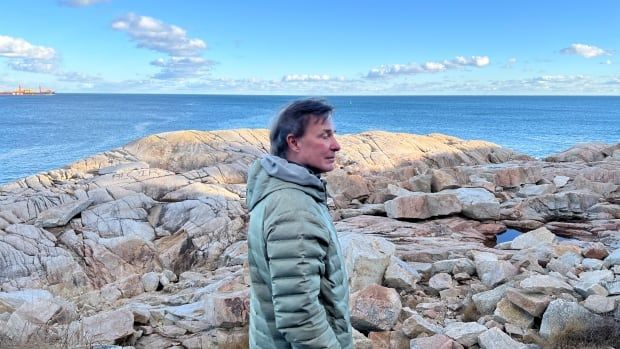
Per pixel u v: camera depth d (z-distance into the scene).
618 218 15.24
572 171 21.84
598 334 6.23
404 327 6.74
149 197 19.55
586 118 164.25
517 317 6.98
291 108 2.98
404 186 19.31
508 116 176.50
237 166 24.36
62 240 16.62
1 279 14.78
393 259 9.06
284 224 2.70
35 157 63.38
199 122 133.38
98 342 6.94
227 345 6.91
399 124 130.12
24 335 7.08
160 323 7.96
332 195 18.03
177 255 16.06
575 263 9.33
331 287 2.91
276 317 2.71
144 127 114.25
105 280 15.10
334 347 2.74
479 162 30.42
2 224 17.61
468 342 6.46
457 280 9.14
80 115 164.38
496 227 14.55
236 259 14.88
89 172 23.94
